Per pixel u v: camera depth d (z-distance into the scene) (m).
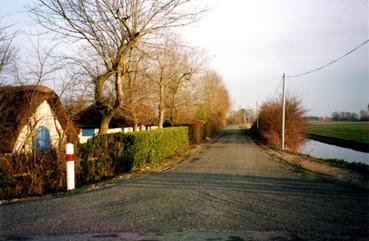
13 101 11.97
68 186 8.63
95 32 13.16
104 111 15.51
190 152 22.44
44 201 7.03
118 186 8.86
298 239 4.65
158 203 6.81
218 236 4.77
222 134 60.09
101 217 5.75
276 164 14.84
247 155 19.66
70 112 14.23
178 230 5.04
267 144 32.38
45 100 13.12
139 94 19.08
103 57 13.89
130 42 13.41
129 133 12.95
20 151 8.94
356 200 7.14
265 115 40.56
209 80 47.75
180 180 9.91
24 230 5.05
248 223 5.40
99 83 14.48
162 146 17.36
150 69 20.72
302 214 5.96
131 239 4.64
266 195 7.65
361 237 4.74
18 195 8.34
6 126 10.78
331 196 7.57
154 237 4.72
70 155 8.68
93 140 11.21
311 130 63.94
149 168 13.37
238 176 10.77
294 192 8.04
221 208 6.39
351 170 12.66
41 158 9.00
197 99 34.28
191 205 6.63
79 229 5.09
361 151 32.97
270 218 5.69
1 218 5.71
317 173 11.87
